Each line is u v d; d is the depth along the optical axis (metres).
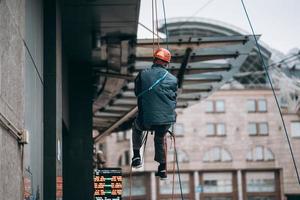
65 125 15.87
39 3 10.76
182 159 80.44
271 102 81.50
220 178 80.81
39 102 10.54
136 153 9.30
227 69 17.19
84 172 17.03
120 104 21.42
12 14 7.45
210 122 81.62
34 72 9.82
